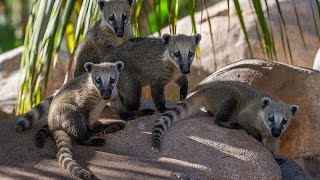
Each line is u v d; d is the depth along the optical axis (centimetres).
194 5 1055
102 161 874
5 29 1950
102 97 930
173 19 1038
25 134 955
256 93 1003
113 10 1067
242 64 1120
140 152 904
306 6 1413
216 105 997
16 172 856
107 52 1066
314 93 1080
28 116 975
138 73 1020
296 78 1084
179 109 968
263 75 1095
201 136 935
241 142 931
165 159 883
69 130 913
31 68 1010
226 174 870
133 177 834
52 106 939
